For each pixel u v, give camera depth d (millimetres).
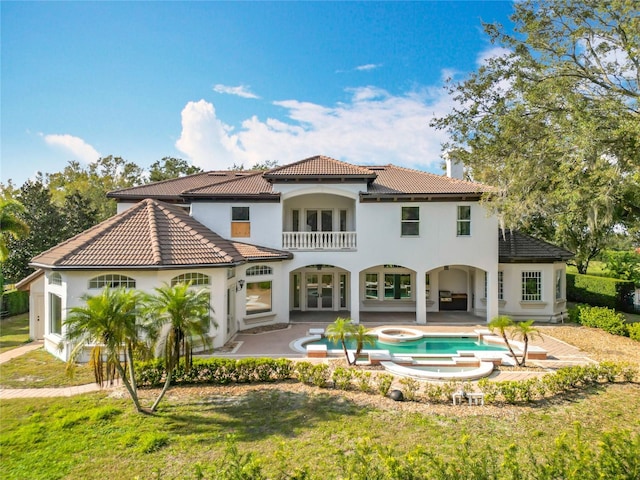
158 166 57500
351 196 22312
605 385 11859
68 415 9773
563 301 23953
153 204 19484
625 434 5336
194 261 16047
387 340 18844
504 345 18109
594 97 17266
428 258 22281
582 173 16688
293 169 22375
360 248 22375
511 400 10555
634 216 18797
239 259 18906
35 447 8273
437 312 25734
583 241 21734
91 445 8336
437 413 9938
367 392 11375
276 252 21797
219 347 17062
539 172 18281
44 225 33031
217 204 22609
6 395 11359
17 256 31188
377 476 5168
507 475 5465
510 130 18594
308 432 8875
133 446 8289
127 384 9852
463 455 5477
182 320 10047
